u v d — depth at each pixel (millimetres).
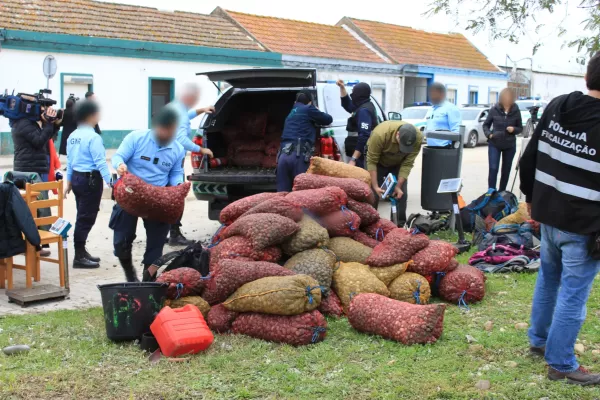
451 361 4688
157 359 4730
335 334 5258
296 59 28672
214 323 5250
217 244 5887
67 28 22359
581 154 4117
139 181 5832
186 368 4590
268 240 5602
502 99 10742
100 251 8680
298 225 5863
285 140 8555
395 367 4598
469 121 26250
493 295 6324
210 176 9078
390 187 7836
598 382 4305
